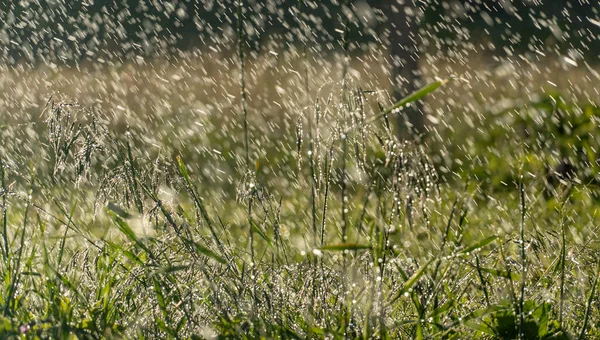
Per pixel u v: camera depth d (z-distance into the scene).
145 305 4.74
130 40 29.38
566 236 6.33
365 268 4.46
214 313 4.59
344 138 4.30
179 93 23.14
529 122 12.64
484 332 4.50
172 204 4.80
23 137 10.73
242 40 4.67
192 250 4.68
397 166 4.16
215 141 17.33
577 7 27.06
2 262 5.30
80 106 4.91
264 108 20.42
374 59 22.62
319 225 7.66
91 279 4.94
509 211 8.09
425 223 4.40
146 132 17.27
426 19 22.81
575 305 5.02
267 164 14.45
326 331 4.23
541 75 21.25
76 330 4.08
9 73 25.89
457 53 23.14
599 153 11.20
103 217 6.93
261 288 4.79
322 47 24.50
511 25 26.59
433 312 4.36
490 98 18.81
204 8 30.41
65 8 28.89
